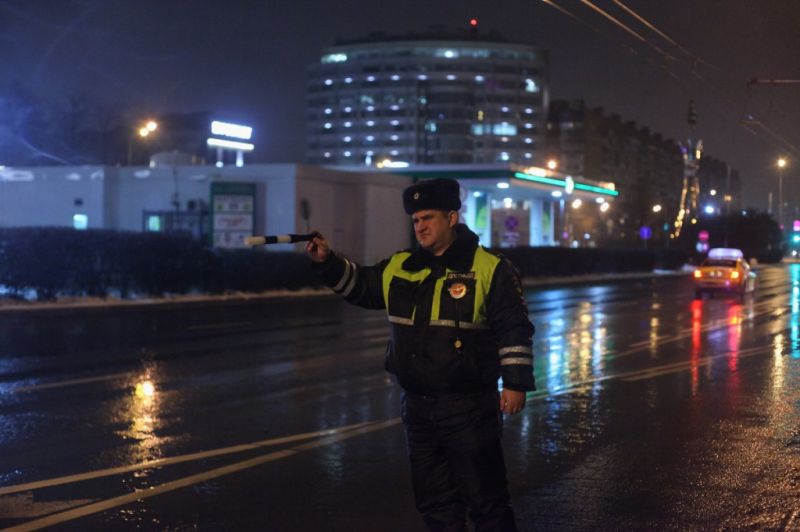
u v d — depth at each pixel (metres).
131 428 8.77
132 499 6.38
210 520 5.90
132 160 75.88
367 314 23.73
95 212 39.09
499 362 4.29
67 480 6.86
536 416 9.61
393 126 167.75
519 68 169.38
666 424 9.17
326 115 172.25
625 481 6.93
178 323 20.25
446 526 4.35
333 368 13.16
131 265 25.23
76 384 11.32
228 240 36.56
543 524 5.85
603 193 63.19
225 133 41.41
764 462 7.54
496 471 4.29
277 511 6.11
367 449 7.99
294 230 36.94
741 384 11.92
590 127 176.62
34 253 23.05
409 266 4.32
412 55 167.38
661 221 155.25
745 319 23.30
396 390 11.24
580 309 27.12
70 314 22.28
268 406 10.07
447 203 4.28
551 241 63.53
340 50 171.75
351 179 40.94
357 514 6.04
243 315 22.94
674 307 28.09
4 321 20.14
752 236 99.56
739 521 5.93
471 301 4.18
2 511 6.07
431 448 4.34
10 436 8.34
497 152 168.12
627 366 13.86
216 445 8.11
